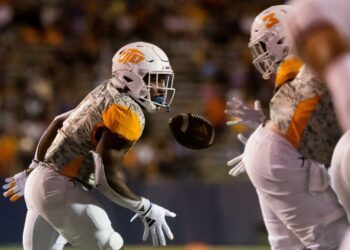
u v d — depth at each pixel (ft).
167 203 117.39
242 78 155.53
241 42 172.76
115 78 50.19
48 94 148.77
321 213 43.73
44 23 172.45
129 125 48.06
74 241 50.19
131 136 48.24
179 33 175.11
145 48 50.29
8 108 144.87
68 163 49.73
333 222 43.78
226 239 117.91
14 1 172.65
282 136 44.16
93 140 49.14
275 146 44.06
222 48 170.09
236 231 118.21
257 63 48.06
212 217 117.80
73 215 49.34
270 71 47.60
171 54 170.81
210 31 172.96
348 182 31.94
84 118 49.37
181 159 135.54
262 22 46.65
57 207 49.52
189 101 162.30
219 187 118.62
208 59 165.68
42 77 155.12
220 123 148.36
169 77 51.60
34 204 50.39
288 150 43.88
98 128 48.60
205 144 50.44
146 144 134.31
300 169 43.68
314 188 43.60
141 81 49.62
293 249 45.52
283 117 43.83
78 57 161.99
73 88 155.12
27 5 172.76
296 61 44.04
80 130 49.42
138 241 113.70
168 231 49.96
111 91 49.29
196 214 117.70
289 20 23.38
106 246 49.47
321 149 43.47
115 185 47.93
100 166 47.42
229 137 145.48
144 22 173.68
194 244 116.88
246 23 175.63
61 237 52.90
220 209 118.21
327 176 43.55
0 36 168.96
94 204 50.01
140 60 49.62
